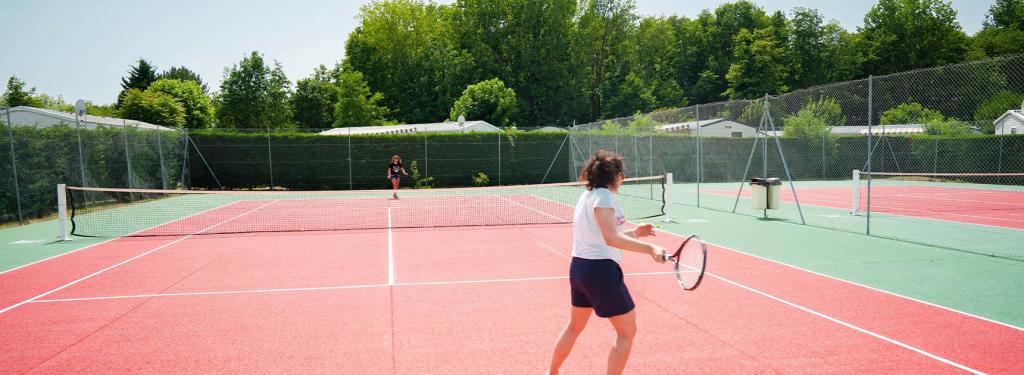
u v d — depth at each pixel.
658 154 28.94
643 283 7.54
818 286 7.32
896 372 4.49
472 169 31.89
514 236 12.23
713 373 4.48
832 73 67.00
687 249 3.90
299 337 5.48
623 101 62.97
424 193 26.52
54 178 17.28
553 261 9.32
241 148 29.20
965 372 4.48
